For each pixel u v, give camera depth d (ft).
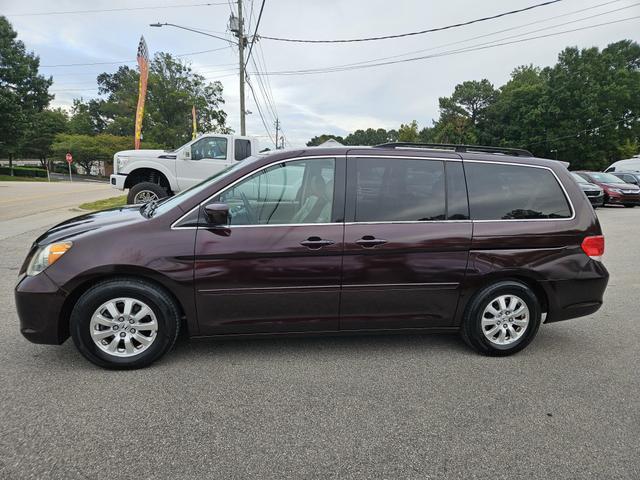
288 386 10.50
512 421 9.31
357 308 11.73
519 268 12.19
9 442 8.07
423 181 12.05
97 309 10.66
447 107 220.64
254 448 8.18
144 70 59.98
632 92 156.15
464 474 7.66
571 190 12.87
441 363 12.01
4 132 139.13
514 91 175.83
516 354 12.76
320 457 7.99
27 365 11.09
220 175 12.32
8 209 40.34
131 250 10.57
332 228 11.36
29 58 158.51
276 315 11.43
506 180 12.55
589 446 8.54
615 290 19.62
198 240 10.84
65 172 216.95
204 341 12.07
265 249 11.02
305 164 11.66
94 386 10.18
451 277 11.93
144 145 172.76
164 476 7.36
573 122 156.66
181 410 9.32
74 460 7.66
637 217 45.75
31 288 10.39
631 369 11.91
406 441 8.54
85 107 250.37
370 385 10.68
